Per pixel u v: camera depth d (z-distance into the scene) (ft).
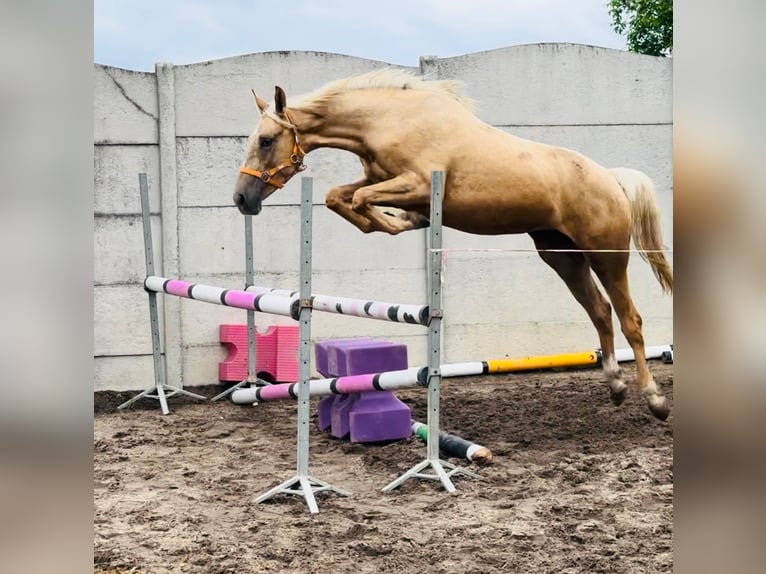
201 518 10.28
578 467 12.39
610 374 16.84
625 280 16.19
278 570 8.47
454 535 9.50
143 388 19.57
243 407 18.29
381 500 11.10
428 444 11.96
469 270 21.09
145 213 18.22
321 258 20.49
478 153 15.15
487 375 21.44
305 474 11.26
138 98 19.51
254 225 20.24
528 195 15.24
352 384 12.77
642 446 13.84
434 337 11.75
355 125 15.37
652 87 21.80
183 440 15.07
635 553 8.79
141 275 19.58
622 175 16.34
